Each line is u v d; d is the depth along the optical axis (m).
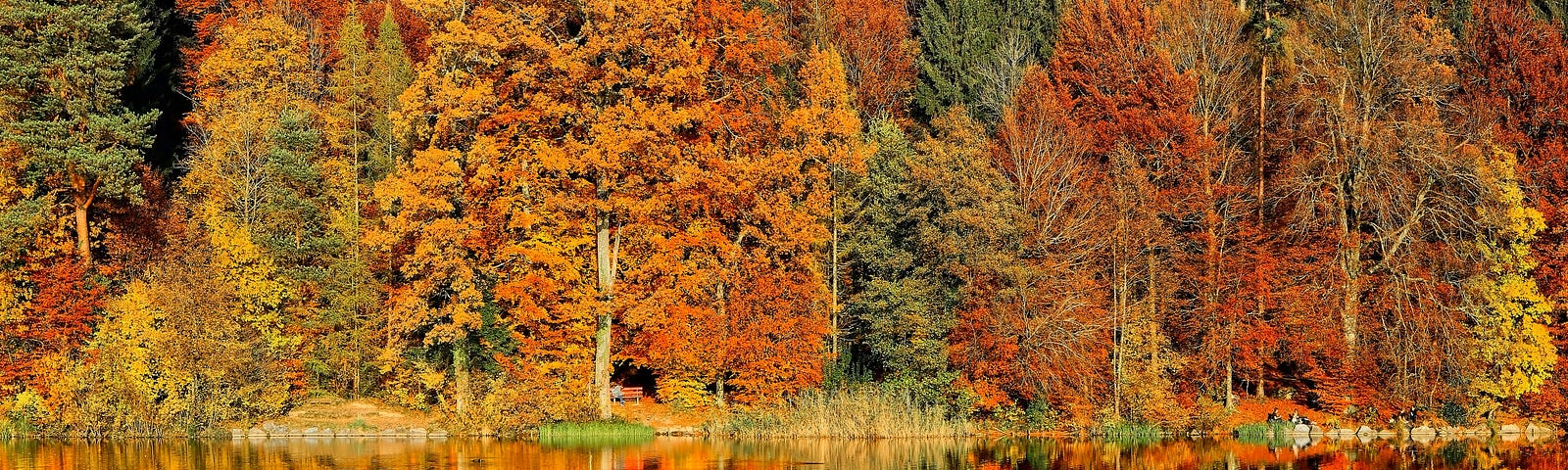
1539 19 63.62
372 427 53.81
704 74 54.38
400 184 52.34
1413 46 58.84
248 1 78.50
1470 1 66.31
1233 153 61.16
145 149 71.25
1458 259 55.84
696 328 56.34
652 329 55.66
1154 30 65.19
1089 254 57.38
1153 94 61.50
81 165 55.56
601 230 53.81
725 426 53.53
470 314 52.72
